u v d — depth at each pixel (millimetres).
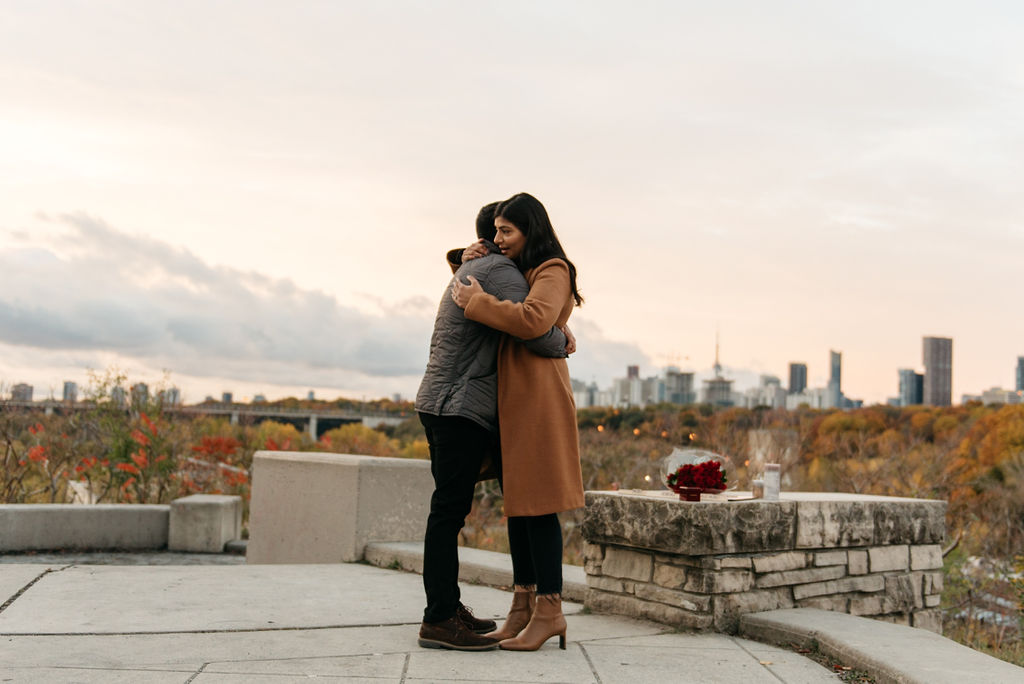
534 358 3531
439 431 3486
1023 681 3004
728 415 20109
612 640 3805
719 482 4215
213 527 7824
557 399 3541
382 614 4223
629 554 4414
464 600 4785
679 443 18172
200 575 5168
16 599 4176
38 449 9203
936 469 14938
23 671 2896
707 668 3352
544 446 3471
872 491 14766
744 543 4137
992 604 7953
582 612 4559
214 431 12961
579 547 9641
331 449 14219
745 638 4023
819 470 15547
